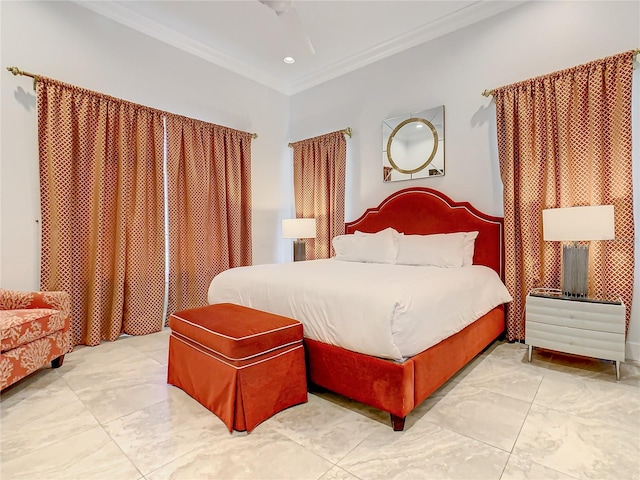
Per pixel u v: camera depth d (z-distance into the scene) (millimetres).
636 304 2541
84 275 3018
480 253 3215
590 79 2602
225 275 2719
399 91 3854
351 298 1821
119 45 3289
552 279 2795
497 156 3172
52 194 2803
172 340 2188
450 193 3479
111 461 1459
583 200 2641
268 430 1687
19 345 2086
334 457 1476
